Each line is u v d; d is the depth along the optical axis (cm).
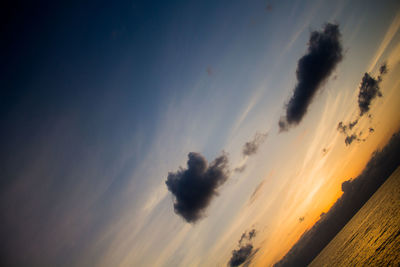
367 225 3716
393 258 1344
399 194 3322
